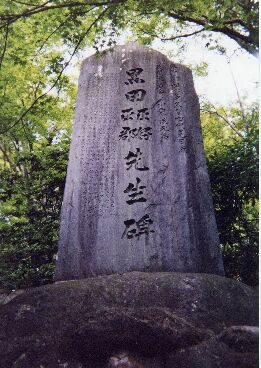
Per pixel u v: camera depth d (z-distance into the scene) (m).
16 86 8.80
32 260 7.08
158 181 4.50
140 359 2.85
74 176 4.72
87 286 3.36
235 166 6.31
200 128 5.01
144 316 2.93
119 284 3.37
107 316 2.96
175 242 4.08
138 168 4.60
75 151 4.94
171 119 4.99
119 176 4.58
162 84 5.34
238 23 6.59
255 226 6.57
